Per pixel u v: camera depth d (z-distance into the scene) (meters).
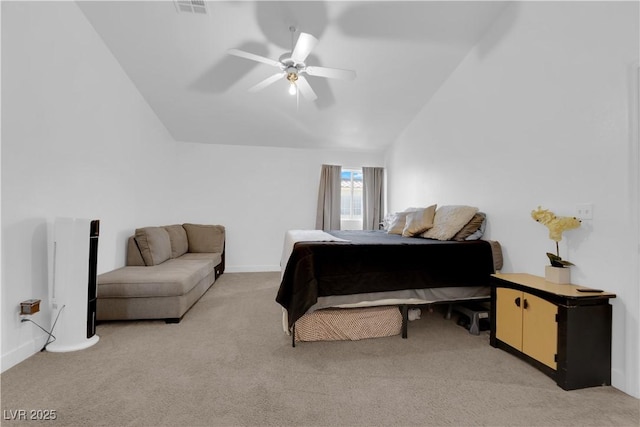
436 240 2.73
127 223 3.21
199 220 4.84
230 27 2.61
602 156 1.71
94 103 2.59
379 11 2.49
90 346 2.02
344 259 2.15
